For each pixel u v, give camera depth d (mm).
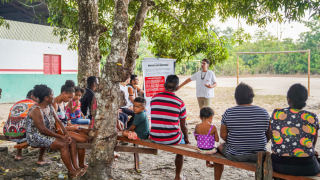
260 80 27203
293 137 2609
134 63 4715
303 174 2582
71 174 3717
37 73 13234
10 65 12297
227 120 2982
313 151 2615
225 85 22469
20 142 4320
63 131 3896
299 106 2662
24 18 19578
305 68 35875
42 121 3609
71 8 7699
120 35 3582
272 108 10930
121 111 5227
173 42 7453
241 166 2924
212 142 3191
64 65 14328
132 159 4824
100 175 3643
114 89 3660
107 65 3607
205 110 3244
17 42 12469
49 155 4914
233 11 6102
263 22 6191
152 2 4492
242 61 39562
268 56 38188
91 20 5438
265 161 2707
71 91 4379
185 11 6930
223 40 7746
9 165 4098
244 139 2912
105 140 3641
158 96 3564
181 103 3508
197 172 4238
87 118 5191
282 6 4938
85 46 5566
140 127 3744
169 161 4730
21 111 4137
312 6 4547
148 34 7793
